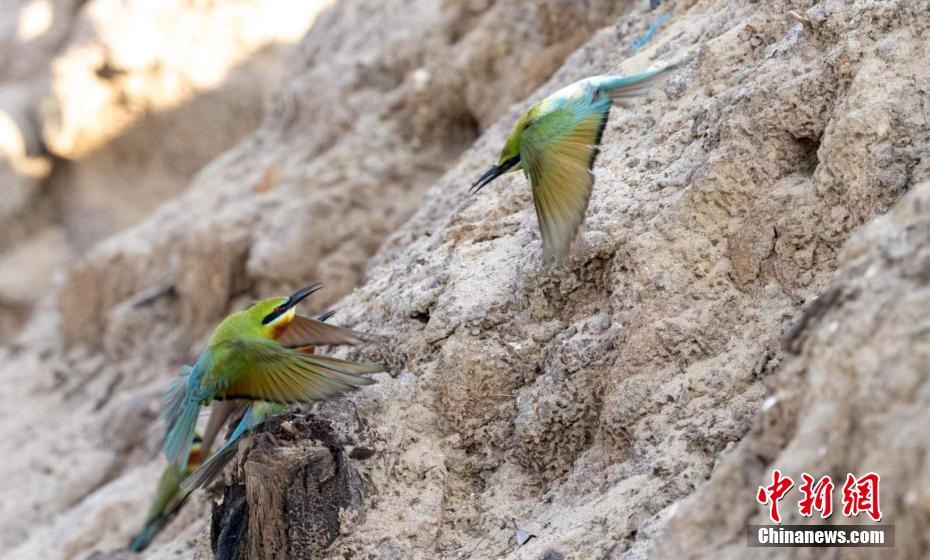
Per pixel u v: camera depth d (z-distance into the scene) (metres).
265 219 18.67
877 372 5.95
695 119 10.02
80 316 21.86
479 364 9.66
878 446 5.77
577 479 8.88
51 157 30.34
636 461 8.48
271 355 8.63
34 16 31.14
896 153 8.37
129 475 17.08
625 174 10.05
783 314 8.55
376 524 9.18
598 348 9.15
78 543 15.32
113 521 15.51
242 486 9.43
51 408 20.75
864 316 6.23
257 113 29.72
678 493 7.96
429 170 18.42
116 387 19.95
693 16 12.02
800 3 10.15
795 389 6.55
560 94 7.91
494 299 9.87
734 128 9.27
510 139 8.03
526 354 9.61
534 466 9.31
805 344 6.62
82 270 21.83
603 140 10.77
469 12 18.62
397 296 10.66
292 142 20.42
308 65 21.36
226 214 18.97
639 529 7.82
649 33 12.18
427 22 19.12
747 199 9.09
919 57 8.68
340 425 9.51
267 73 29.73
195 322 19.22
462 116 18.44
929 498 5.39
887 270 6.37
